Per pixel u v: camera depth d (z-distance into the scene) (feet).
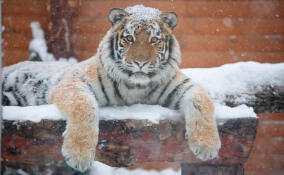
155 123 11.05
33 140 11.08
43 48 26.89
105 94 13.19
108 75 13.07
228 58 29.09
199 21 29.22
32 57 26.55
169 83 13.46
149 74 13.03
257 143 28.14
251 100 16.01
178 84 13.47
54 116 11.25
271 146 28.14
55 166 11.60
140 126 11.03
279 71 16.46
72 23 27.66
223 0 29.48
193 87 13.04
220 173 12.00
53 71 16.81
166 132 11.22
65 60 27.53
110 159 11.32
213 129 11.33
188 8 29.25
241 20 29.50
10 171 11.78
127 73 13.06
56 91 13.46
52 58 27.25
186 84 13.38
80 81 13.04
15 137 11.04
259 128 28.14
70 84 12.80
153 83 13.32
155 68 12.89
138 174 25.16
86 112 11.10
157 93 13.53
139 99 13.62
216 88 16.07
